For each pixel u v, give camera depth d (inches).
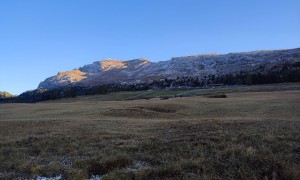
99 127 1151.0
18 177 558.6
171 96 4574.3
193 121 1141.7
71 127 1178.0
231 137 726.5
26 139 924.0
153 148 705.0
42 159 675.4
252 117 1390.3
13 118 1847.9
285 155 559.2
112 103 2792.8
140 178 503.5
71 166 606.5
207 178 479.8
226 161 554.3
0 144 872.9
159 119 1593.3
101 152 698.8
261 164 527.8
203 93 4520.2
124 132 997.8
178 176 507.5
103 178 509.0
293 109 1606.8
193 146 677.9
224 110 1833.2
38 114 2018.9
